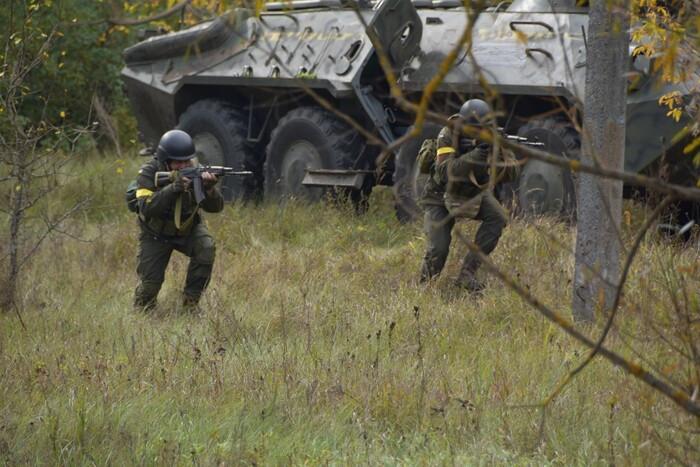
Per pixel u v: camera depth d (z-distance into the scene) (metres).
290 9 9.98
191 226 26.41
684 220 34.59
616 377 18.94
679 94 24.77
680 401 8.62
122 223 40.72
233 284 28.84
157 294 27.33
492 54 38.88
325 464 15.80
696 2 9.95
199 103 48.34
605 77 22.72
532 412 17.59
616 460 15.41
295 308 25.42
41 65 56.25
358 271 30.52
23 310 26.59
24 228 31.09
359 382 19.12
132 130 63.62
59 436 16.38
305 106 46.00
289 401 18.34
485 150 25.92
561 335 22.75
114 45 61.28
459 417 17.55
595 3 22.55
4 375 19.58
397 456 16.39
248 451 16.09
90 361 20.86
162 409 18.08
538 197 37.41
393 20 40.84
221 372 20.12
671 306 16.38
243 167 47.00
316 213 41.22
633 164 34.47
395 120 42.16
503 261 29.09
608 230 23.14
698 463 14.58
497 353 21.33
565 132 37.00
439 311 25.19
